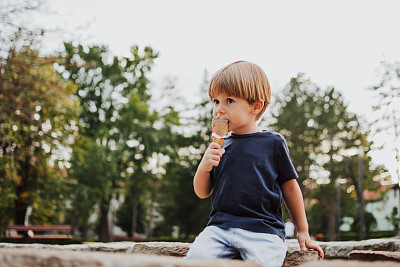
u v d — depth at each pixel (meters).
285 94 33.69
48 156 14.55
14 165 12.25
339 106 32.81
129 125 26.66
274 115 33.75
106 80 27.20
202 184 2.09
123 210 41.31
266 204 1.93
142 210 41.12
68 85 14.76
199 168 2.04
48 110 12.66
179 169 30.77
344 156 31.36
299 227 2.08
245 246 1.77
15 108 10.38
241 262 0.79
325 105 33.16
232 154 2.03
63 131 14.74
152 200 32.41
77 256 0.74
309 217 35.91
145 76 28.94
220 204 1.96
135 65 28.55
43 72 12.37
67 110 14.34
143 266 0.71
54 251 0.81
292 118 32.75
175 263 0.72
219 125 2.02
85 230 31.50
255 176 1.94
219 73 2.08
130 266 0.70
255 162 1.97
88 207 22.59
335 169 31.25
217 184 2.03
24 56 10.03
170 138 29.14
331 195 31.62
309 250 2.07
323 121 32.53
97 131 26.17
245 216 1.89
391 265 0.80
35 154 13.59
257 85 2.06
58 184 19.56
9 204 14.73
